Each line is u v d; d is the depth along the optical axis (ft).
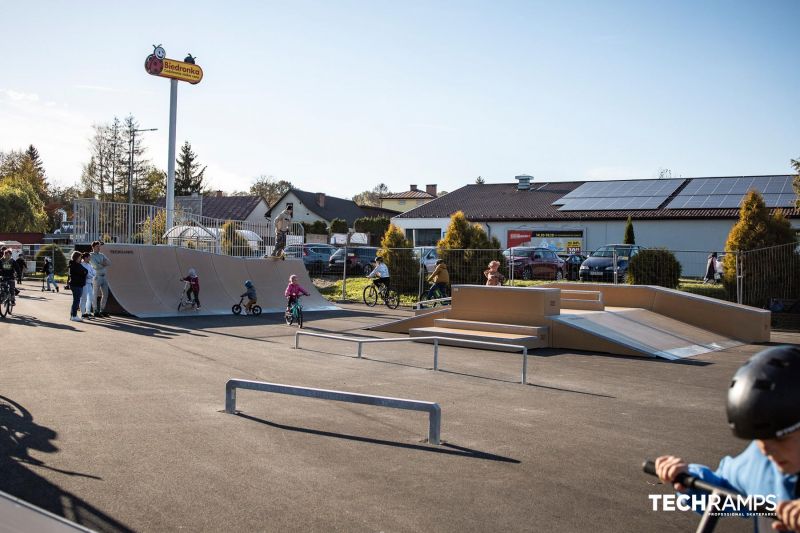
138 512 14.49
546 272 94.43
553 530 13.98
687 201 127.75
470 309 48.83
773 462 5.89
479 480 17.19
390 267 84.58
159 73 97.30
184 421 22.75
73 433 20.90
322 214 233.55
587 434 22.18
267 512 14.64
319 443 20.39
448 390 29.53
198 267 69.62
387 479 17.11
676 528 14.17
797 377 5.15
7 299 55.83
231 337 47.11
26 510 6.19
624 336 44.42
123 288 61.87
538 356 41.04
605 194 142.72
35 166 307.99
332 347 43.32
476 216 143.54
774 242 66.85
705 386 31.91
